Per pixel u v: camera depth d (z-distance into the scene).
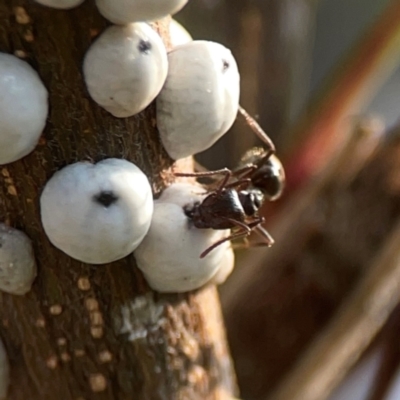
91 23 0.08
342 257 0.14
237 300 0.14
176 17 0.13
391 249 0.13
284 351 0.14
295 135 0.15
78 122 0.08
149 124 0.08
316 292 0.14
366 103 0.18
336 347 0.13
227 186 0.09
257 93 0.14
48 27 0.08
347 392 0.15
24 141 0.08
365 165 0.14
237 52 0.14
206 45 0.08
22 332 0.09
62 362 0.09
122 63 0.08
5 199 0.08
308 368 0.13
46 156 0.08
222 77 0.08
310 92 0.17
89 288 0.08
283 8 0.13
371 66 0.14
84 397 0.09
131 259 0.08
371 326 0.13
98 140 0.08
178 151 0.08
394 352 0.14
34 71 0.08
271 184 0.10
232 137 0.13
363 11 0.16
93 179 0.08
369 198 0.14
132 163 0.08
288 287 0.14
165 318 0.09
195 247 0.08
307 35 0.16
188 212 0.08
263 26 0.13
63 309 0.08
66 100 0.08
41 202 0.08
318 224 0.14
